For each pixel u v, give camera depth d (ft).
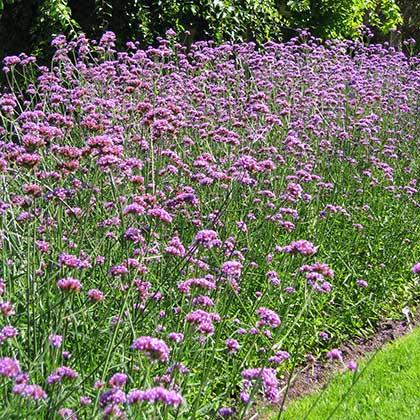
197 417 11.60
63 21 33.17
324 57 33.68
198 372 13.17
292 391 15.19
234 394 13.73
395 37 58.13
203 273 14.88
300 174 19.30
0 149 17.46
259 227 17.06
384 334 18.52
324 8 48.26
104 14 35.81
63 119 16.62
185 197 14.60
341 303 18.75
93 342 12.09
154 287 14.39
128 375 11.18
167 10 37.83
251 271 16.83
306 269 12.36
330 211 19.29
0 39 34.76
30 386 9.12
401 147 26.58
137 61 25.54
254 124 22.20
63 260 11.49
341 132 23.53
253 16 40.93
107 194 16.76
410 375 15.70
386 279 19.80
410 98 30.40
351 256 20.34
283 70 29.14
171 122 17.49
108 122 18.90
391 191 23.30
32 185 12.76
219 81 26.86
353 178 22.79
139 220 15.47
